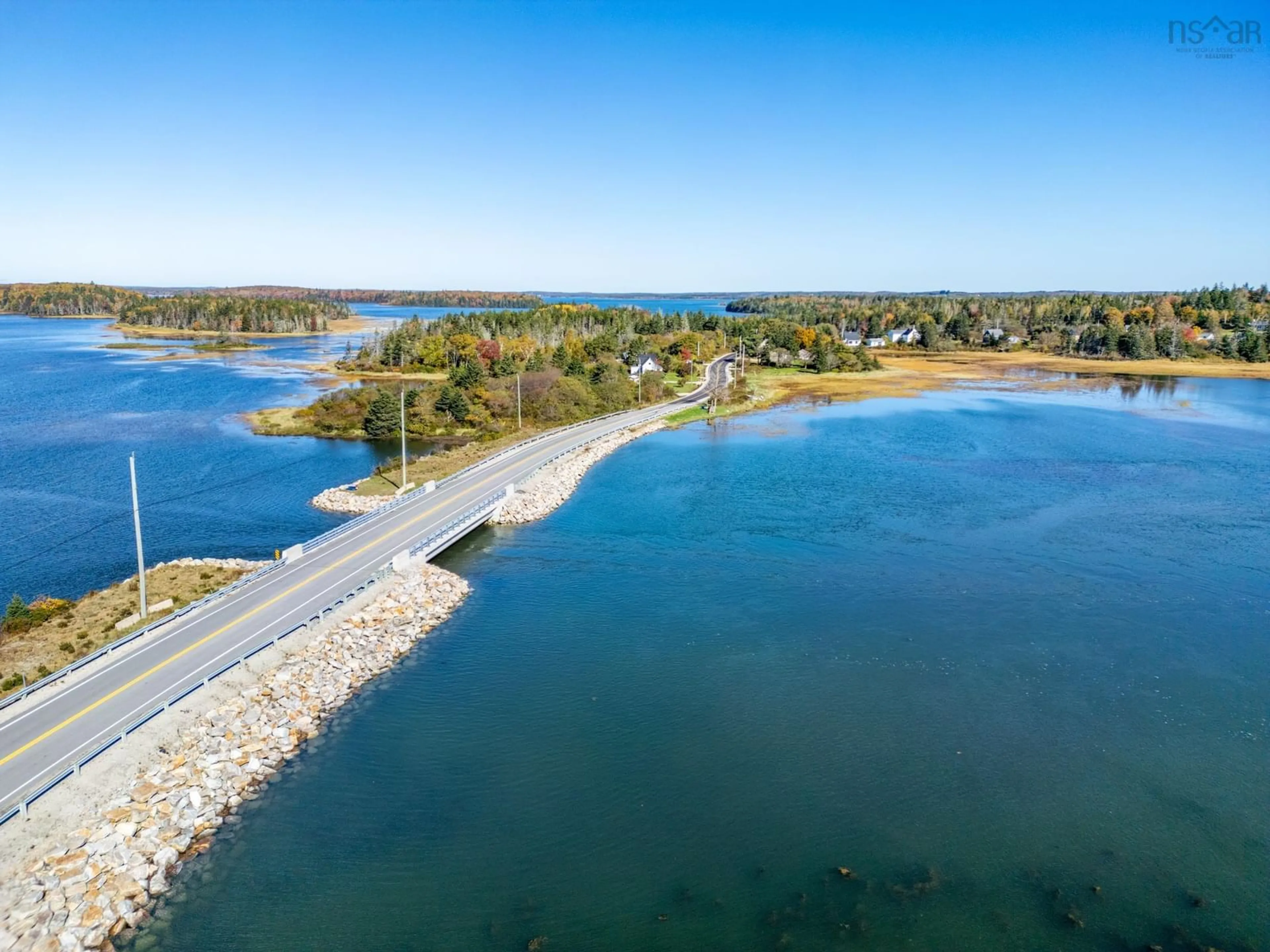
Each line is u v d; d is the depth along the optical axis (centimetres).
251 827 2731
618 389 11975
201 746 3033
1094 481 7388
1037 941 2273
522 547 5594
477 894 2445
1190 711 3462
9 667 3691
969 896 2441
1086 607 4506
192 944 2248
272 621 4050
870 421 10988
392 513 6100
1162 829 2745
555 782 2991
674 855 2609
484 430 10212
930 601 4597
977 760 3119
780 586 4834
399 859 2591
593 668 3847
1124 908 2400
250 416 11300
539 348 16488
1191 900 2436
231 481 7756
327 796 2898
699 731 3316
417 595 4584
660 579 4969
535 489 6862
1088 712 3447
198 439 9806
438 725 3369
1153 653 3978
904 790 2939
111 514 6631
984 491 7019
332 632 4034
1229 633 4188
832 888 2472
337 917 2353
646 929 2311
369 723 3384
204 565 5234
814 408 12350
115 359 19025
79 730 3020
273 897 2427
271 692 3447
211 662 3588
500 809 2836
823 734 3288
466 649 4069
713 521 6153
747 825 2755
